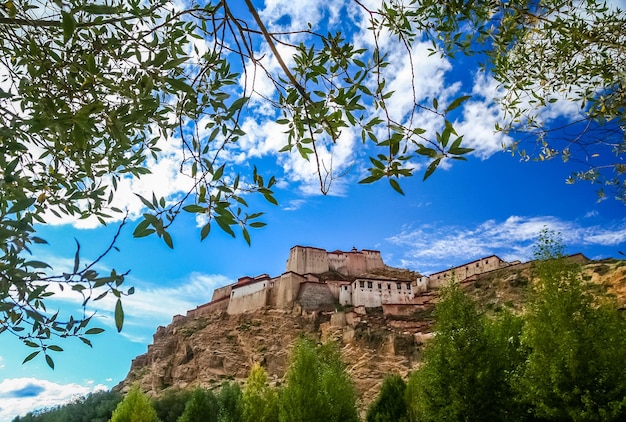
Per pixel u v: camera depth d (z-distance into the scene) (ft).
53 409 179.63
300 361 71.20
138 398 87.76
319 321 270.67
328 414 67.36
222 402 102.89
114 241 6.95
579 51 14.78
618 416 42.63
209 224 7.72
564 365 44.70
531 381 47.09
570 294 48.24
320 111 9.03
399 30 11.37
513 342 59.26
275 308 295.28
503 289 233.55
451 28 13.00
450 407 47.88
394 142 7.63
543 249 52.75
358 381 206.18
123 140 8.78
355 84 9.43
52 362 8.65
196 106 11.20
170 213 7.48
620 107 14.01
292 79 8.56
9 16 9.04
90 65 8.96
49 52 9.55
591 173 15.48
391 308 266.57
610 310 51.19
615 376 42.75
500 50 14.40
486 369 47.80
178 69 10.79
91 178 11.97
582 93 15.85
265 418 83.46
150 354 343.67
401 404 81.51
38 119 8.09
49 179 12.46
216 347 285.02
